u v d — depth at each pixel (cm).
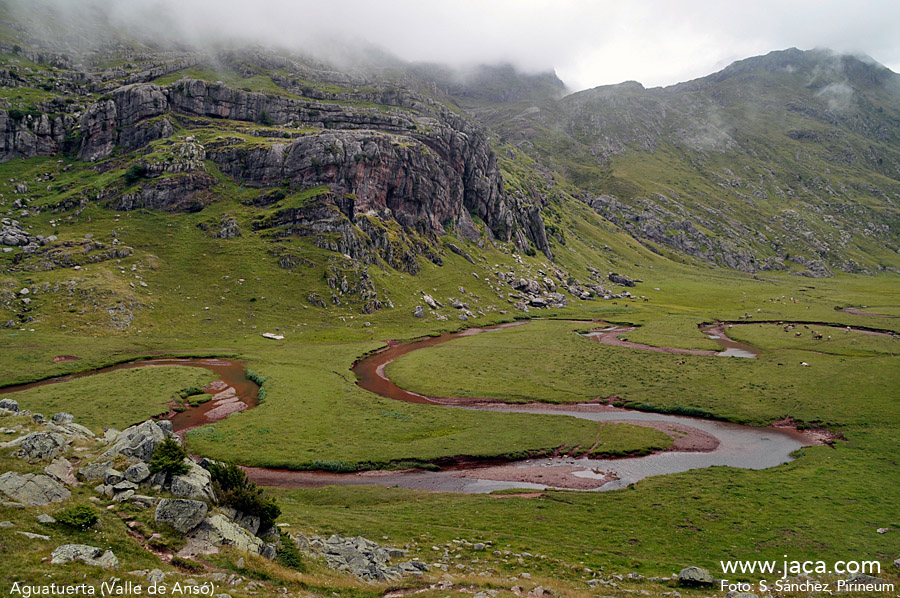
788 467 6053
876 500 4969
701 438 7262
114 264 14400
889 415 7694
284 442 6662
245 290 14962
